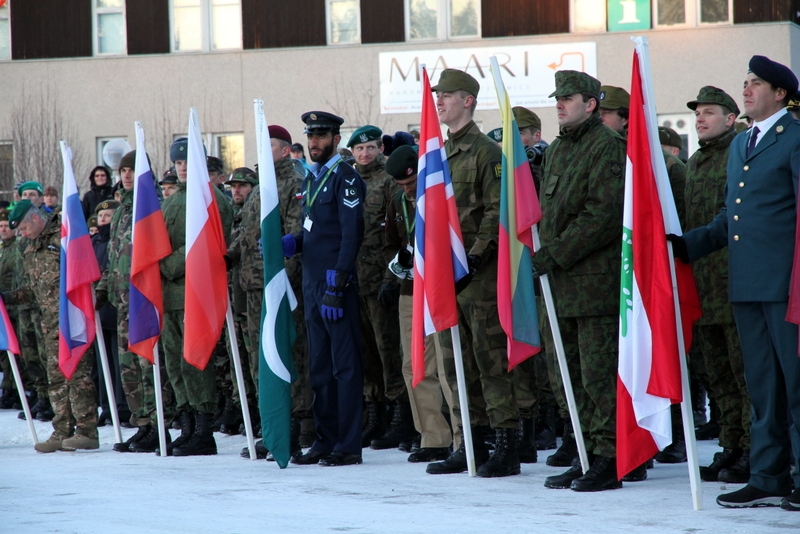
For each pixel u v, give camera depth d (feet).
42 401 66.28
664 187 31.17
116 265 50.16
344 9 135.44
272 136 47.14
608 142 34.14
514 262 35.17
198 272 44.01
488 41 130.93
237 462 43.55
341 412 41.93
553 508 30.42
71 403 51.08
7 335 53.47
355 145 47.42
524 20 130.21
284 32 136.77
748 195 30.17
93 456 47.96
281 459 40.91
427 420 42.09
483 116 130.62
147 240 46.16
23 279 65.92
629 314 31.17
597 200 33.65
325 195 42.32
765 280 29.58
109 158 75.41
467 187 37.81
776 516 28.50
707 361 36.35
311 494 33.91
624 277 31.27
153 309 46.29
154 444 48.65
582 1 129.49
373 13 134.21
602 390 33.73
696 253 31.12
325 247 42.24
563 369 34.65
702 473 35.78
